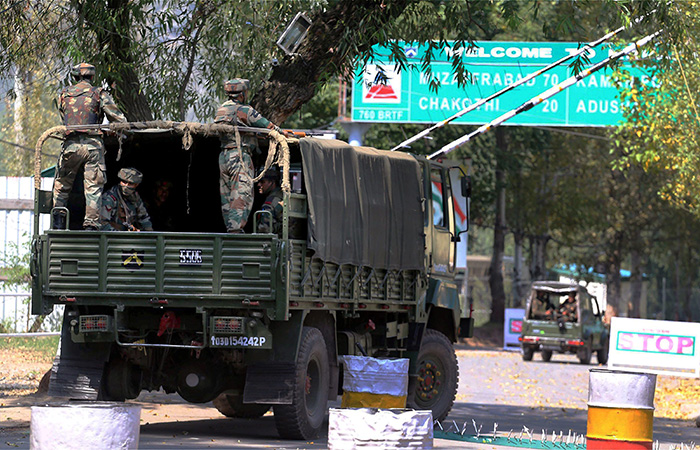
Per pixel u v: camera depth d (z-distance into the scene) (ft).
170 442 100.12
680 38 138.62
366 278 117.91
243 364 104.47
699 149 233.76
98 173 105.29
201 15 151.02
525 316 338.54
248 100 155.43
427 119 246.68
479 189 430.61
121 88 143.23
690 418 175.32
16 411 122.83
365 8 135.95
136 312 106.11
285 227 100.17
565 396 206.08
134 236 102.17
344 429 71.46
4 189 239.50
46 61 144.56
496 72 244.01
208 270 100.32
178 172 127.44
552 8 319.06
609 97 243.19
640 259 577.02
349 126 253.03
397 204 123.65
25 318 223.71
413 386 132.67
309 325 111.96
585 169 493.77
